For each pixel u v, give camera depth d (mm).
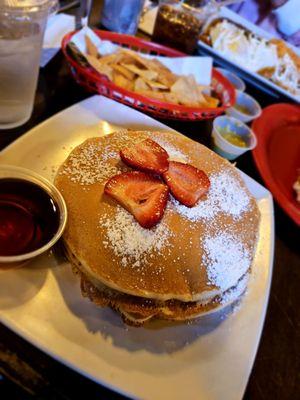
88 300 228
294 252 338
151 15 508
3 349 214
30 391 214
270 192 339
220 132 387
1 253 207
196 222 240
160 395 208
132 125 320
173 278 223
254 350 241
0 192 226
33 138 276
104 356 211
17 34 238
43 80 354
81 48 359
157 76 381
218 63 498
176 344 229
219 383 222
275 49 528
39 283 222
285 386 260
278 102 512
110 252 218
